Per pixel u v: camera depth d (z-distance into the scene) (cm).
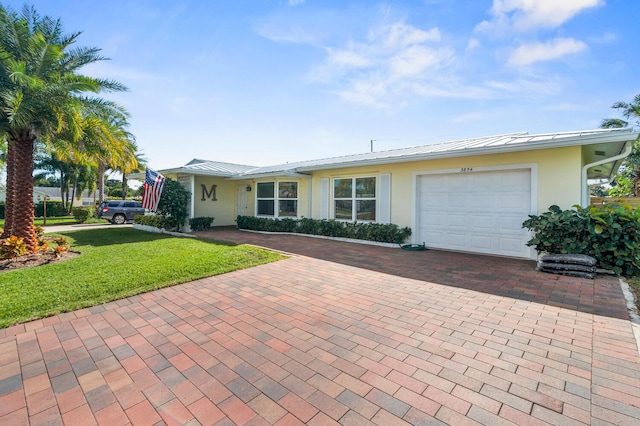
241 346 318
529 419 208
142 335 346
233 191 1648
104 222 2108
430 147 1008
